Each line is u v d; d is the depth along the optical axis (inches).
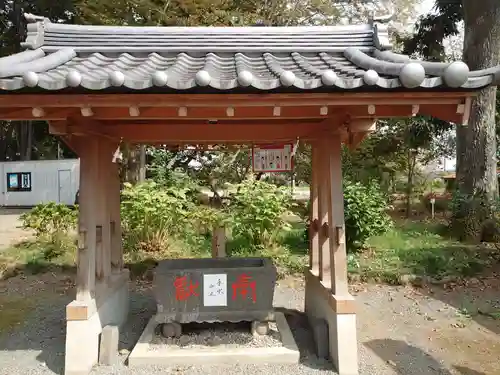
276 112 104.9
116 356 147.3
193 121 155.7
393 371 147.3
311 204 183.3
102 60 137.6
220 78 106.8
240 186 326.0
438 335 183.3
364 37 152.0
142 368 140.2
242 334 161.5
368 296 236.5
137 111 103.8
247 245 307.7
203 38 149.5
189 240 327.3
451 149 568.1
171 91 97.5
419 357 160.1
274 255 292.2
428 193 621.0
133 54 144.8
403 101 104.0
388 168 522.6
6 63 118.5
